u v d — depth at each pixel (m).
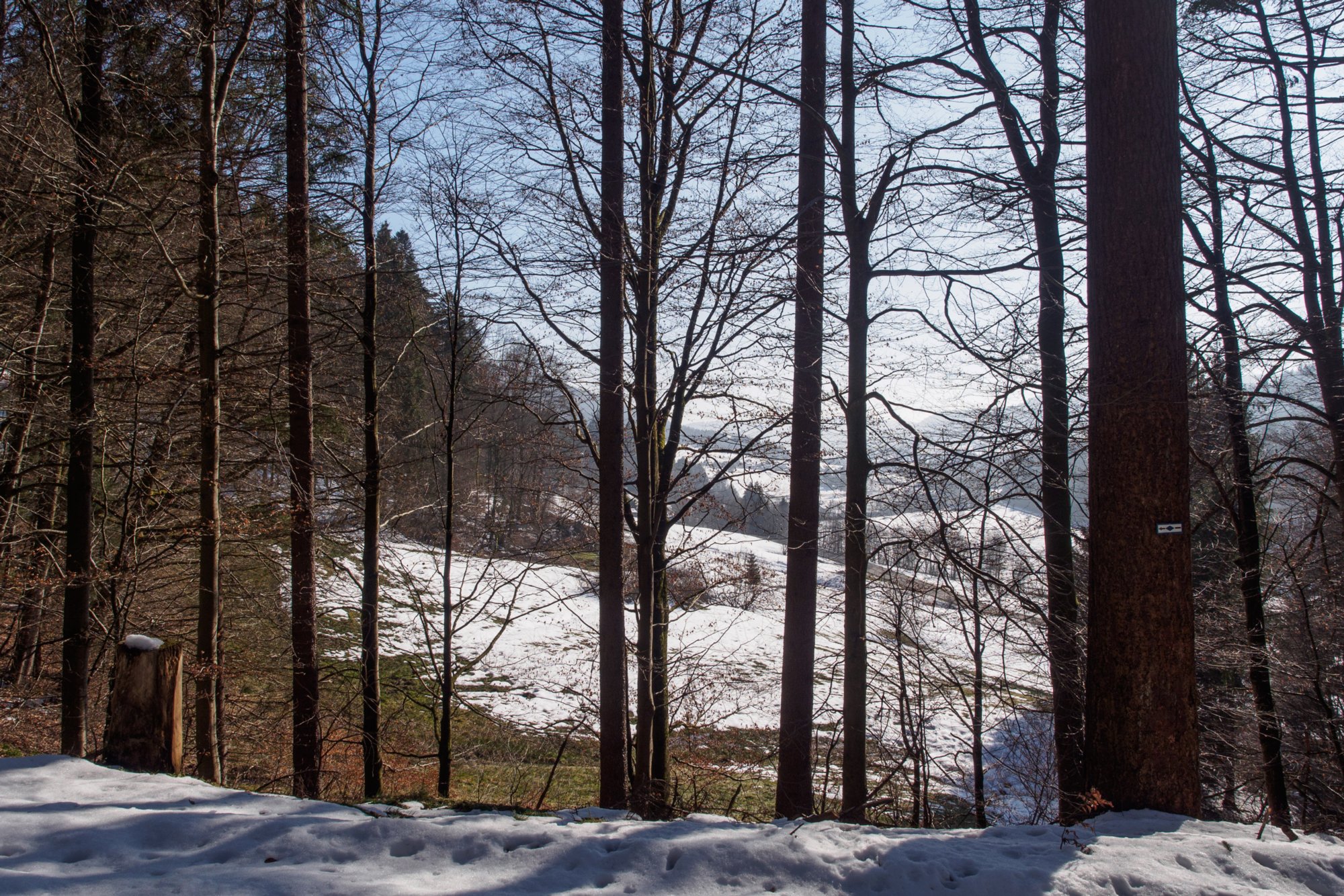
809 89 9.41
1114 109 5.93
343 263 12.32
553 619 22.09
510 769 14.27
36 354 10.95
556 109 10.52
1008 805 11.13
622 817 5.39
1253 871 4.27
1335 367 10.52
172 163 11.28
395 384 13.95
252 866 4.03
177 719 6.00
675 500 11.80
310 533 11.02
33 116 10.00
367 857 4.21
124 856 4.12
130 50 10.52
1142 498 5.69
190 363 12.02
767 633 21.08
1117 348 5.84
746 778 12.69
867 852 4.30
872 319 8.37
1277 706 12.02
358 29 11.03
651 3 11.24
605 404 9.81
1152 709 5.61
